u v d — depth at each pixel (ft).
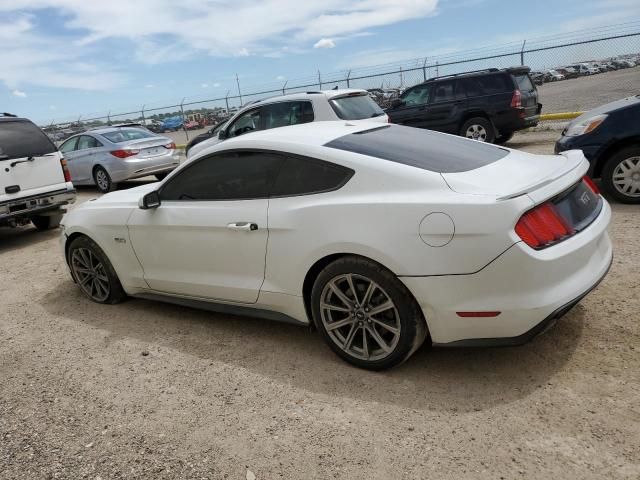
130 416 9.97
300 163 11.03
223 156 12.20
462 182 9.59
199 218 12.35
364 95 32.17
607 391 9.12
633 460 7.55
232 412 9.77
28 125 25.21
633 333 10.83
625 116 19.57
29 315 15.90
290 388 10.38
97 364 12.23
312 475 7.96
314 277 11.03
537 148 37.35
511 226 8.69
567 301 9.05
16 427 10.03
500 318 8.97
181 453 8.77
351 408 9.52
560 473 7.46
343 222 10.04
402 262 9.38
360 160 10.37
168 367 11.73
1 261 22.89
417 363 10.76
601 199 11.38
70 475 8.53
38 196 24.76
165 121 86.74
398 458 8.12
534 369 10.05
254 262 11.63
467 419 8.86
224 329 13.46
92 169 39.60
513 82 37.91
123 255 14.56
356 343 10.91
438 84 40.63
